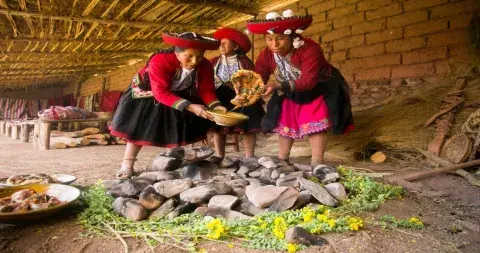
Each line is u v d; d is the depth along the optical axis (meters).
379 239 2.25
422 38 5.39
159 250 2.04
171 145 3.48
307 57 3.50
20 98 21.11
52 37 7.33
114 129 3.37
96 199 2.67
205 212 2.52
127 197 2.77
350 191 3.04
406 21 5.55
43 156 5.88
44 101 17.61
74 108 8.04
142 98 3.36
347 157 4.97
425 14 5.34
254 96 3.19
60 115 7.54
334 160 4.88
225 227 2.23
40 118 7.43
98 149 7.00
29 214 2.26
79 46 8.55
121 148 7.20
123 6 6.09
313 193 2.73
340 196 2.86
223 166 3.50
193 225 2.35
